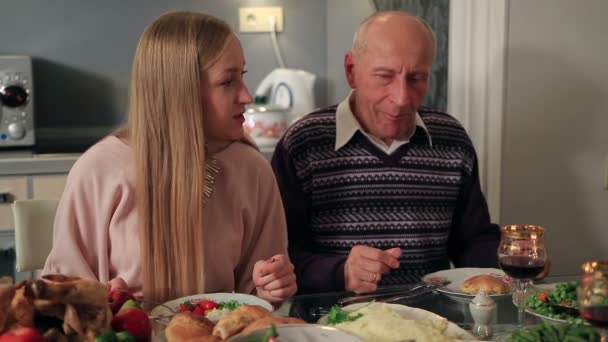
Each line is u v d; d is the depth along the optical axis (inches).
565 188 82.1
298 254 62.6
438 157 68.6
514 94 79.7
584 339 33.2
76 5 116.3
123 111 119.6
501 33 78.3
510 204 81.4
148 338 35.9
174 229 50.5
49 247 58.5
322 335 33.6
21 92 104.1
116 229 52.7
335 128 67.2
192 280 50.6
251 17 120.9
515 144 80.6
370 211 67.1
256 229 58.2
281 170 66.9
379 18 64.6
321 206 67.3
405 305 45.0
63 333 33.4
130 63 118.8
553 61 79.7
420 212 67.9
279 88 114.2
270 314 37.5
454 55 82.1
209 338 34.2
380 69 63.1
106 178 52.9
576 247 83.3
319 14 122.6
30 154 101.5
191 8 119.4
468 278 52.1
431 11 93.3
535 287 48.8
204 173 51.4
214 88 51.8
